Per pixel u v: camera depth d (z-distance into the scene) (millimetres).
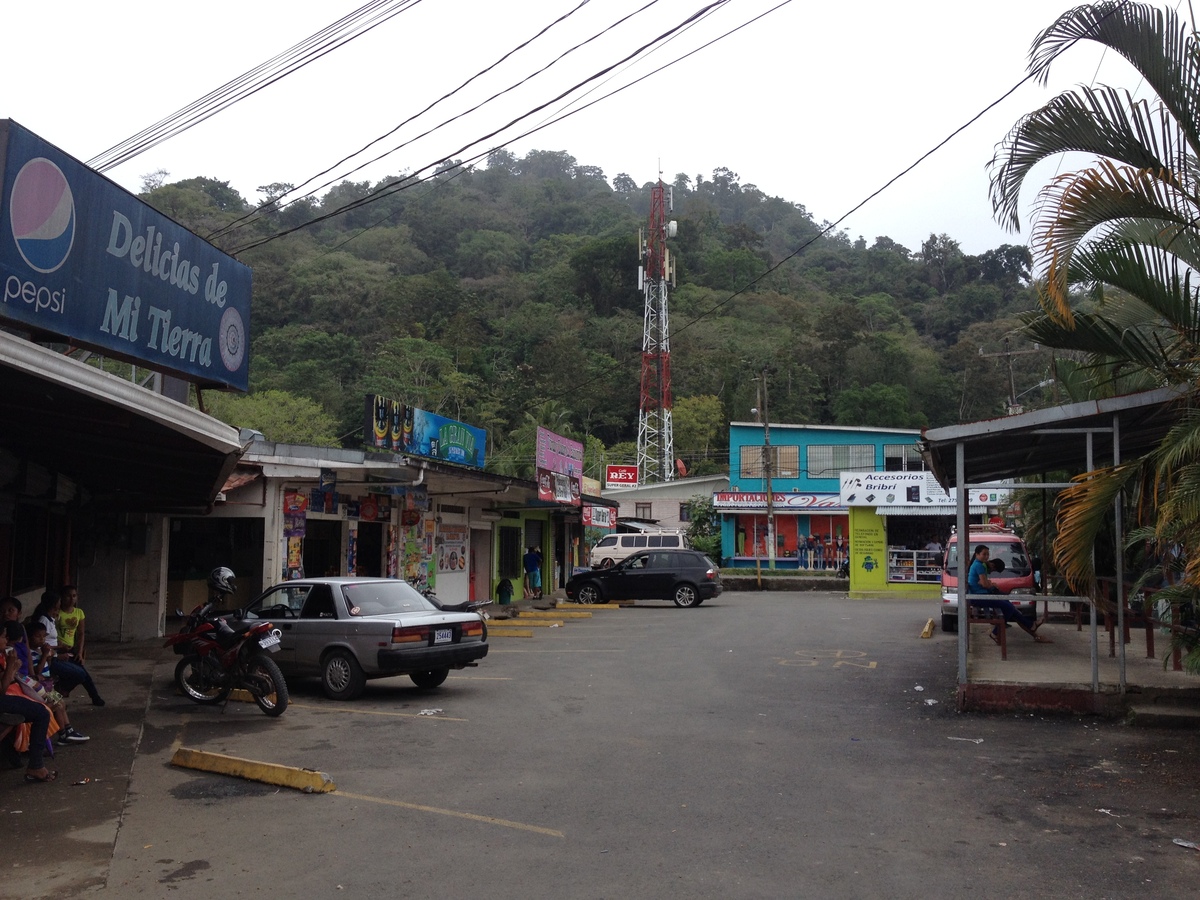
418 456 22031
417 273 87500
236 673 10664
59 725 8828
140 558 17016
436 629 11742
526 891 5262
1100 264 8891
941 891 5277
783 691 12328
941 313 88938
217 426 9258
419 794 7273
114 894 5234
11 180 6832
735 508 44750
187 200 68188
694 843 6105
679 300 81625
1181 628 10188
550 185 119562
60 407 8711
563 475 26938
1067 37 8266
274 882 5402
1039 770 8055
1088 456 10172
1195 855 5883
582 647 17453
